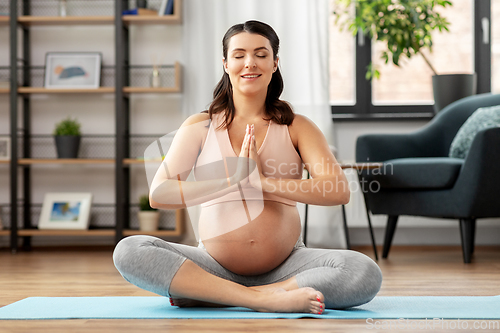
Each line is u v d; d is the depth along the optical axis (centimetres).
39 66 371
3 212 375
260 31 146
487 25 378
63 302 157
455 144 302
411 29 343
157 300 160
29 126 374
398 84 388
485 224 348
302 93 362
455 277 217
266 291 135
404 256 302
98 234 342
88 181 376
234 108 149
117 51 347
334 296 136
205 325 122
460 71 385
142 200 350
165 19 353
